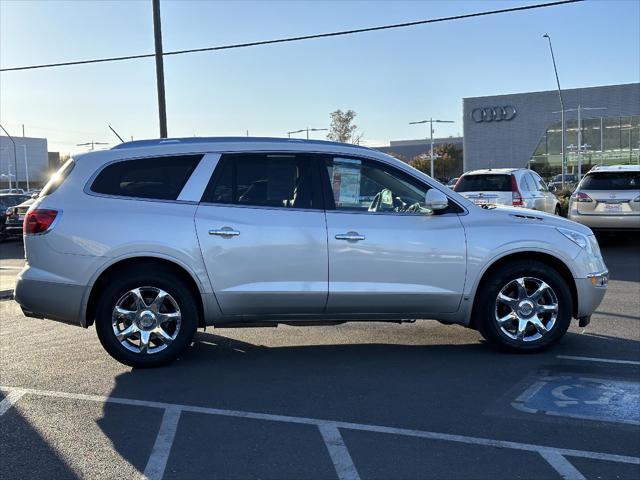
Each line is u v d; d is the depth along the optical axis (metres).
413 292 5.66
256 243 5.50
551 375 5.34
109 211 5.43
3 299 9.62
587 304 5.95
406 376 5.36
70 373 5.49
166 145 5.68
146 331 5.55
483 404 4.70
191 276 5.46
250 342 6.54
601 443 4.02
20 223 19.03
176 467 3.70
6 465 3.73
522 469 3.66
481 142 54.41
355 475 3.59
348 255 5.57
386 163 5.80
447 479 3.54
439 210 5.78
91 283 5.38
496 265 5.88
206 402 4.78
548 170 52.41
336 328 7.15
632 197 13.11
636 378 5.24
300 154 5.72
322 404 4.72
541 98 51.88
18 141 93.12
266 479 3.56
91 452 3.91
